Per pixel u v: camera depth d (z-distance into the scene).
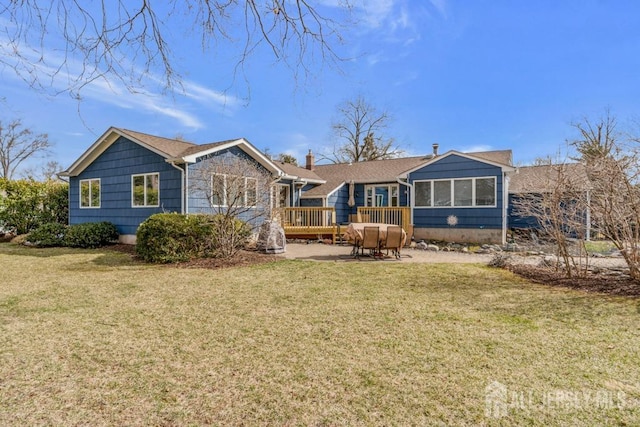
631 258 6.12
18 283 6.80
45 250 12.13
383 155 32.41
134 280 7.04
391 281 6.78
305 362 3.27
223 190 10.42
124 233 13.57
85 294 5.89
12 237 15.56
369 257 10.37
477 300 5.33
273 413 2.49
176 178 12.08
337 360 3.30
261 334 3.99
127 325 4.32
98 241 12.91
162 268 8.52
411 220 15.24
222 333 4.03
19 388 2.84
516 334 3.90
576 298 5.37
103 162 14.29
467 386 2.81
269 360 3.32
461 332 3.98
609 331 3.96
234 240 10.25
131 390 2.81
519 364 3.18
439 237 14.76
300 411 2.51
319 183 19.08
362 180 18.34
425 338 3.82
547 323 4.25
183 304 5.25
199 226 9.94
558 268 7.50
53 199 16.53
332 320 4.45
